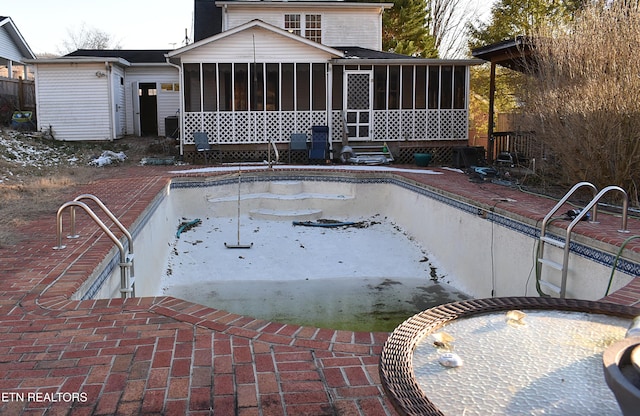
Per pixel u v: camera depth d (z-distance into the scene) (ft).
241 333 11.00
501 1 84.43
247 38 52.54
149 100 72.79
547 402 5.36
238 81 53.21
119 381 8.95
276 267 29.73
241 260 30.63
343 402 8.40
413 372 5.89
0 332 11.02
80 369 9.38
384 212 40.16
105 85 61.67
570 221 20.01
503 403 5.35
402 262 30.94
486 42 85.46
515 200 25.88
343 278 28.48
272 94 53.93
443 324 7.20
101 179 38.37
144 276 23.50
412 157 55.36
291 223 37.58
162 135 69.46
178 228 35.53
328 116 53.98
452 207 29.01
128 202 27.04
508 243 23.07
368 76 54.65
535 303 7.78
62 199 29.14
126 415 7.93
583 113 26.94
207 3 74.38
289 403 8.35
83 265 15.65
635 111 25.72
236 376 9.18
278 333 11.02
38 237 19.47
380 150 54.19
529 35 34.30
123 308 12.46
